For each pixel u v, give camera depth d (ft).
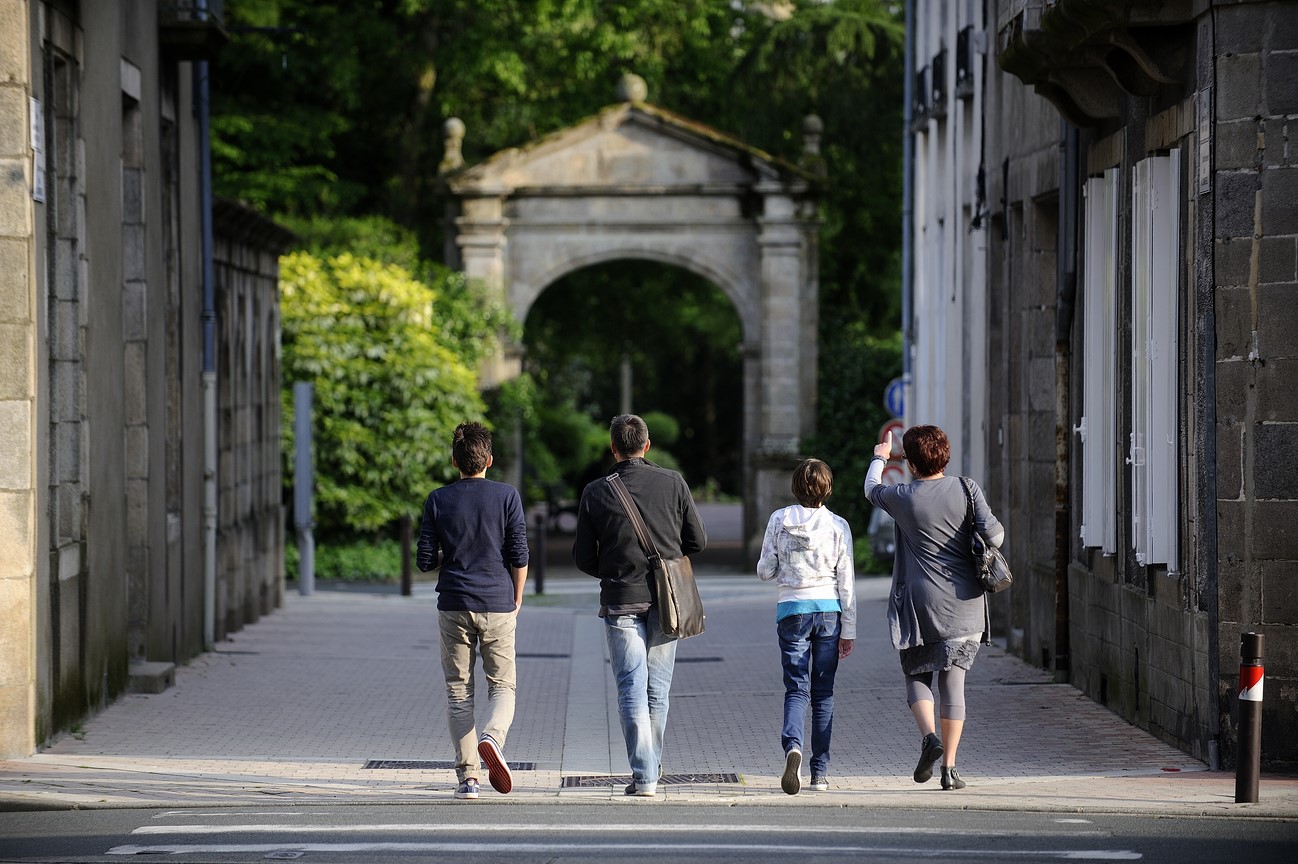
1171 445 107.24
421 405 304.50
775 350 336.49
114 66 130.72
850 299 409.69
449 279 331.36
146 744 112.88
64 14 117.19
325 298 302.04
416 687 147.02
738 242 339.57
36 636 107.04
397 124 399.44
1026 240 150.61
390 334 305.53
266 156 355.56
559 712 133.59
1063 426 137.80
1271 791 92.48
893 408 245.24
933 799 91.09
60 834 81.87
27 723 105.70
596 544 94.48
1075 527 135.64
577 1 354.95
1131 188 117.50
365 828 83.05
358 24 367.04
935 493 93.91
